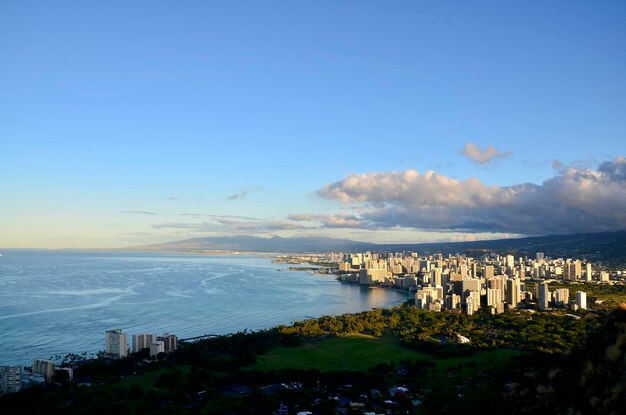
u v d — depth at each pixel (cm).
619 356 2912
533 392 3444
